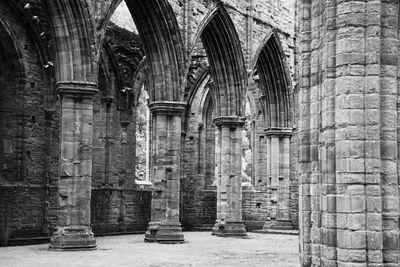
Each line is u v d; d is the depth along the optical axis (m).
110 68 34.62
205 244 27.80
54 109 30.00
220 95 33.59
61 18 23.62
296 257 22.31
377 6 12.74
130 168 36.12
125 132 35.56
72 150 23.42
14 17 28.09
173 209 28.16
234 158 33.19
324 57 13.37
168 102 28.39
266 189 39.59
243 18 34.09
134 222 36.12
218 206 33.56
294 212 38.34
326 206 12.98
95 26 24.34
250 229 40.00
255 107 40.69
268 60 37.62
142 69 36.59
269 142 38.75
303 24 14.34
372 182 12.48
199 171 41.06
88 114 23.80
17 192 27.88
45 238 28.95
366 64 12.73
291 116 38.56
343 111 12.73
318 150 13.70
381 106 12.77
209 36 32.94
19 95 28.44
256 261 20.86
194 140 41.12
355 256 12.38
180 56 29.06
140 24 28.70
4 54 28.22
